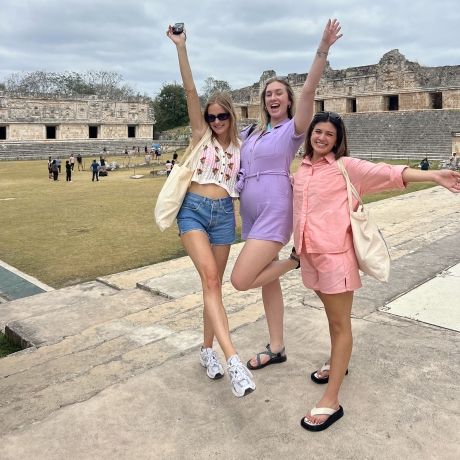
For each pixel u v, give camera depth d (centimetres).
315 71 316
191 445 287
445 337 429
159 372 377
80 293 764
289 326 461
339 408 311
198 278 741
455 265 656
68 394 356
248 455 277
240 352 411
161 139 6712
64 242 1223
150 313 578
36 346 505
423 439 287
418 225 1005
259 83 5572
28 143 5616
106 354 454
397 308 505
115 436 297
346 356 309
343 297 308
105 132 6266
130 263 1009
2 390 386
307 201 320
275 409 323
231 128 362
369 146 4181
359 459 271
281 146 339
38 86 8500
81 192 2342
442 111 4112
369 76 4853
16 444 290
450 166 2986
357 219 310
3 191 2427
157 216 343
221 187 353
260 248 336
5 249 1164
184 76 345
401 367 374
